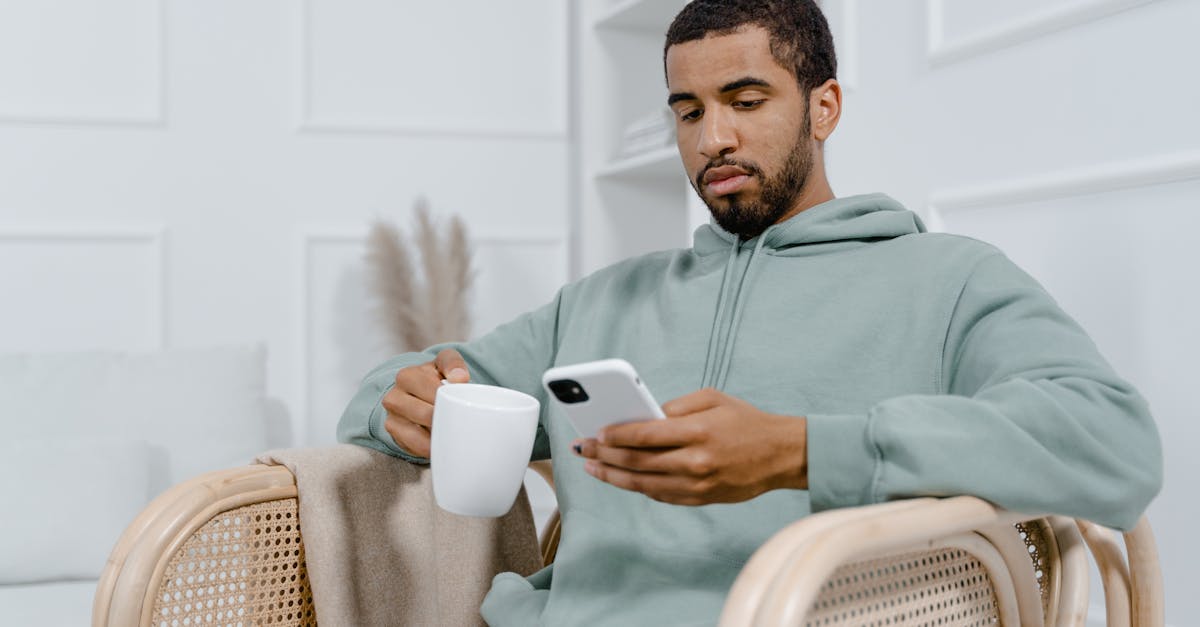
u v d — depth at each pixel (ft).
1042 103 5.16
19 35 8.09
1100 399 2.71
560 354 3.99
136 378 6.72
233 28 8.54
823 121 3.62
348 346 8.77
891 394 3.27
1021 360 2.89
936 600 2.74
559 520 4.38
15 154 8.08
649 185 9.54
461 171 9.09
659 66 9.61
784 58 3.42
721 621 2.21
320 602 3.47
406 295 8.42
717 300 3.70
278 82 8.65
